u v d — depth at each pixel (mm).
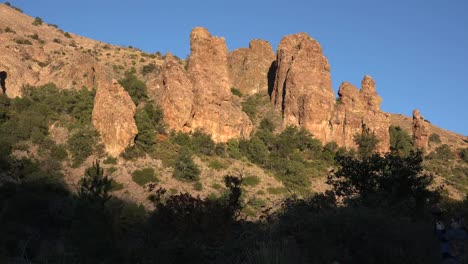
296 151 78625
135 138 66688
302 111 85812
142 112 72250
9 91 74500
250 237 13781
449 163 92750
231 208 16453
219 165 67062
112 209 18594
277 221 16219
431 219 19250
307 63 91500
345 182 25703
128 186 55812
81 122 68000
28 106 70625
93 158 61594
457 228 12172
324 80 90500
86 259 13984
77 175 56312
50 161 57531
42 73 83438
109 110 65500
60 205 34469
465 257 11633
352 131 85812
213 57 85438
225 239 14578
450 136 116812
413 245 12930
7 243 19422
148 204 50250
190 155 65000
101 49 130375
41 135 62562
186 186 59531
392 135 93875
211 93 78312
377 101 89875
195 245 13789
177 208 15836
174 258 13352
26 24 137625
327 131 85562
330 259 12758
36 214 33656
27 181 49312
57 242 16141
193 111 76750
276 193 62938
